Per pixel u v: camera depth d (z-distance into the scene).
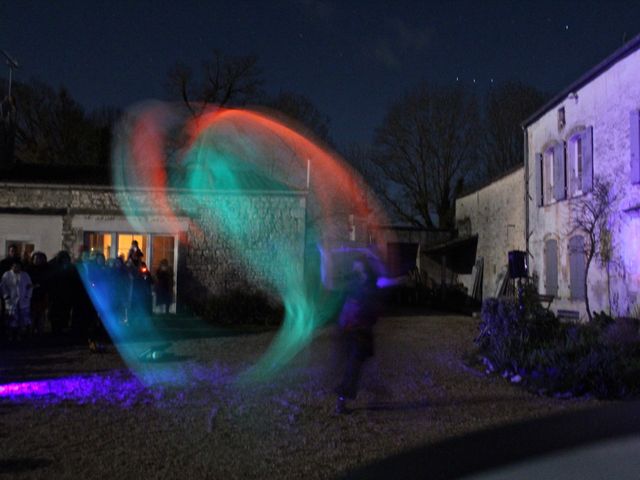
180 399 7.02
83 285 10.43
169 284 15.45
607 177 14.29
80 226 15.84
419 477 1.54
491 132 38.75
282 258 16.22
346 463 4.79
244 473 4.60
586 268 13.66
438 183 38.97
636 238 13.04
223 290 15.98
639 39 12.70
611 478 1.37
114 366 9.09
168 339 12.02
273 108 35.47
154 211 16.03
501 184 22.72
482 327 10.62
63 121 37.97
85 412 6.39
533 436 1.68
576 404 6.93
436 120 38.62
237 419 6.16
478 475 1.45
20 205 16.03
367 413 6.45
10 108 18.89
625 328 10.38
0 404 6.70
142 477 4.50
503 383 8.19
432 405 6.86
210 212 16.16
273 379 8.22
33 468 4.66
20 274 11.62
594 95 14.96
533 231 18.58
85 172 18.30
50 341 11.45
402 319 18.16
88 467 4.70
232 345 11.32
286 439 5.48
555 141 16.95
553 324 10.48
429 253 29.80
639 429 1.60
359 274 6.81
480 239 25.36
